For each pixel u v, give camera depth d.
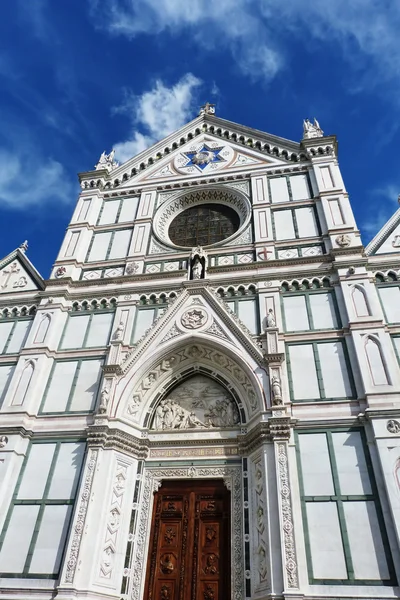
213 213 28.31
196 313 21.83
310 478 16.16
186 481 18.56
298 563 14.30
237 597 15.45
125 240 26.95
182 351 21.17
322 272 22.09
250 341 19.94
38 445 19.14
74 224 28.20
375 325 19.23
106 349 21.70
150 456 19.23
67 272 25.36
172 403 20.72
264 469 16.58
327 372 18.72
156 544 17.38
